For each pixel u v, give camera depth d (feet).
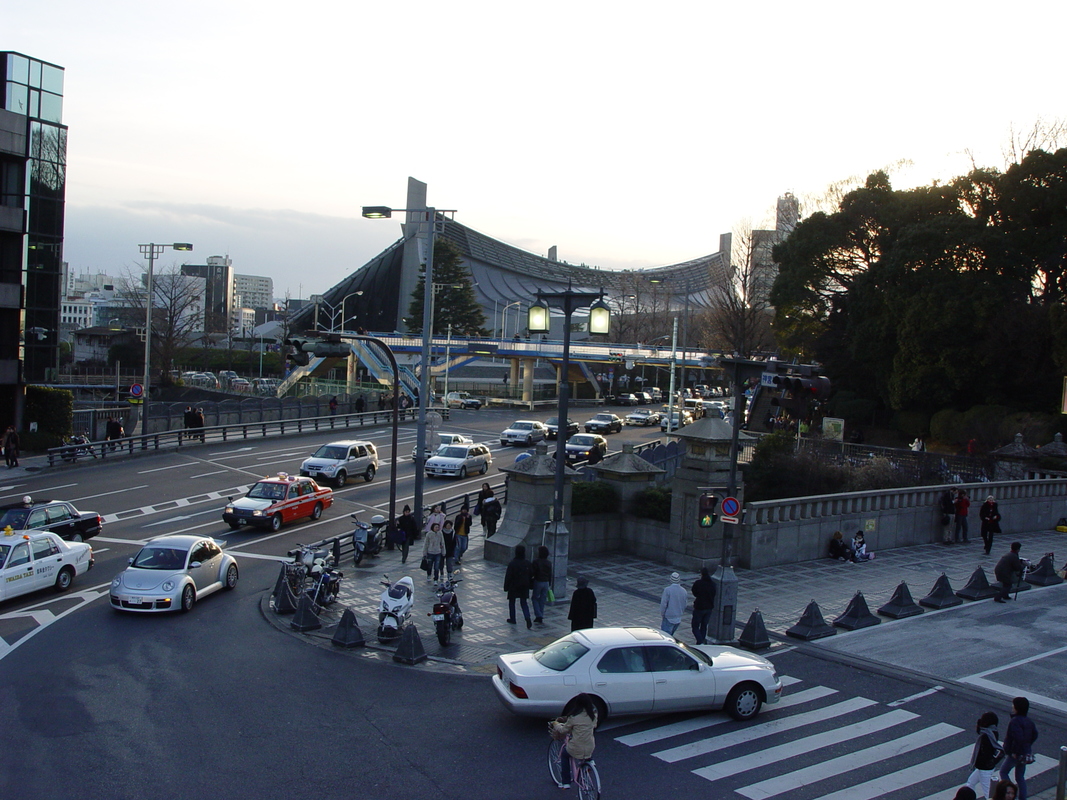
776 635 52.95
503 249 468.34
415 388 226.58
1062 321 128.77
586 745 29.68
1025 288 148.66
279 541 79.46
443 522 66.49
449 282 302.45
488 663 46.62
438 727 37.52
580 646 38.06
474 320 306.35
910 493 84.58
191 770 32.48
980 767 30.76
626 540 77.05
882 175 177.37
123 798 30.04
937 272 145.79
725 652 41.11
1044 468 109.70
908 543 84.33
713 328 262.67
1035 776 34.09
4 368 129.49
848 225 170.40
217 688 41.63
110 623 52.54
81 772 31.96
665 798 30.91
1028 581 69.05
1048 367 137.18
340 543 73.05
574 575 67.92
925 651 50.14
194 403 171.42
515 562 53.36
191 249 132.05
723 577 50.42
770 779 32.68
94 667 44.11
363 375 274.16
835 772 33.40
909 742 36.65
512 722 38.29
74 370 303.68
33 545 58.65
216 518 88.17
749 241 223.30
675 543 72.23
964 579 70.03
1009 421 131.44
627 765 33.78
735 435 51.01
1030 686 44.47
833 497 77.97
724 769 33.53
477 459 124.67
